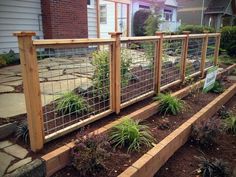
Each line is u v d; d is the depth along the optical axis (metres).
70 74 4.28
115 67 2.94
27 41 1.88
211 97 4.45
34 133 2.08
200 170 2.55
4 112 2.78
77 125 2.56
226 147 3.10
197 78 5.43
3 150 2.17
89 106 2.98
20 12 6.55
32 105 2.02
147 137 2.77
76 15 7.68
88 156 2.12
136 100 3.47
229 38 8.94
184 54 4.67
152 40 3.56
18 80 4.21
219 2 21.00
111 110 3.04
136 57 3.71
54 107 2.97
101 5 13.17
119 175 2.09
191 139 3.20
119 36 2.88
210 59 6.23
